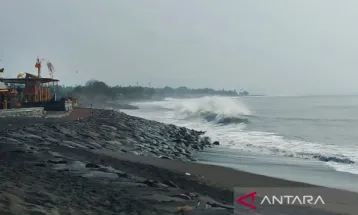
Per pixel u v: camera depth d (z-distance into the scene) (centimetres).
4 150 1110
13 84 3195
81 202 664
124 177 916
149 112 5991
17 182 725
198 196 841
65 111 2883
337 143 2228
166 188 852
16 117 2277
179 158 1691
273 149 2008
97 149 1522
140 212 661
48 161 1012
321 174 1377
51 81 3281
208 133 2842
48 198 644
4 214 512
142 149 1792
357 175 1357
